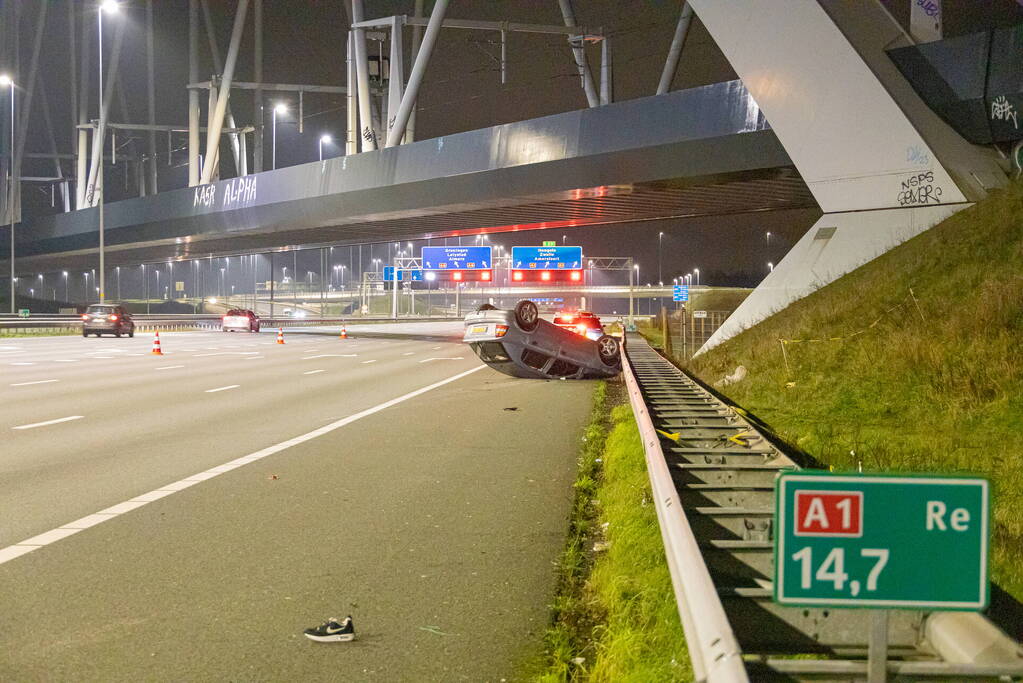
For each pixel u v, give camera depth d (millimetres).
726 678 2250
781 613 4016
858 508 2471
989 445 9516
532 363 22109
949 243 18484
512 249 71000
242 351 37000
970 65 22281
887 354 14180
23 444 11586
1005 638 3082
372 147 48562
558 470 9898
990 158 22969
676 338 49250
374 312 164375
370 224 51094
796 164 25234
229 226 54656
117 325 48500
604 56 45000
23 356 31234
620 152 33719
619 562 5680
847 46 23703
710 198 39156
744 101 29891
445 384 21656
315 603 5297
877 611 2584
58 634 4762
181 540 6758
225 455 10820
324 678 4180
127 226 62406
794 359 16625
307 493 8562
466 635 4754
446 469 9938
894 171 23047
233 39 60719
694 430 10320
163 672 4246
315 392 19266
